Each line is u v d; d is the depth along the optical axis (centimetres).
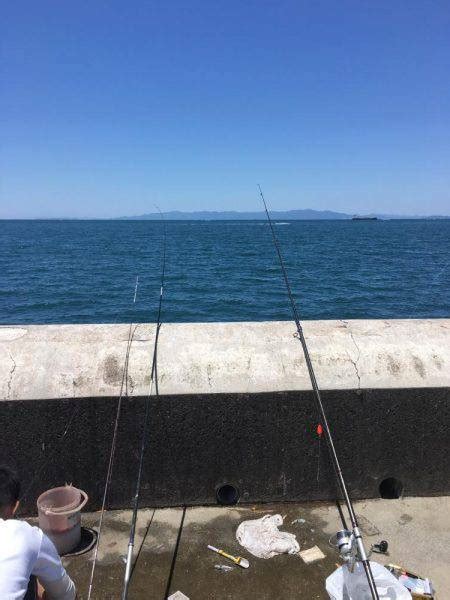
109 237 8944
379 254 5075
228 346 316
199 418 301
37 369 297
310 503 315
